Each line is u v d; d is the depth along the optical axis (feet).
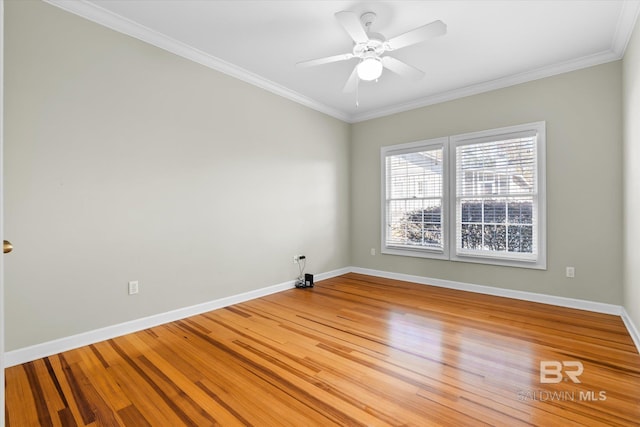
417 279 15.07
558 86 11.31
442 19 8.63
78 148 8.13
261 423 5.34
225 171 11.52
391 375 6.79
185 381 6.58
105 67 8.57
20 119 7.29
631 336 8.63
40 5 7.54
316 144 15.43
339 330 9.26
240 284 12.02
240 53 10.63
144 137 9.37
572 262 11.12
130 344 8.32
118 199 8.84
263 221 12.91
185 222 10.36
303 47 10.25
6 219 7.15
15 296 7.24
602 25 8.87
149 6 8.18
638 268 8.02
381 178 16.30
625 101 9.62
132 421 5.40
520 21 8.71
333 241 16.44
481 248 13.16
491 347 8.07
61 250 7.88
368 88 13.47
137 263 9.23
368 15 8.32
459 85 13.07
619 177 10.23
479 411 5.59
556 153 11.37
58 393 6.17
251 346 8.21
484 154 13.03
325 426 5.26
